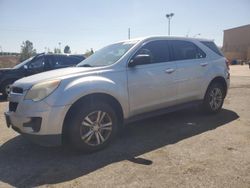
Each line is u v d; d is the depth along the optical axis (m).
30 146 4.82
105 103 4.53
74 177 3.62
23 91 4.24
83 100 4.35
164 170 3.71
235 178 3.43
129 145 4.73
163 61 5.46
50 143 4.08
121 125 4.91
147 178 3.51
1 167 4.00
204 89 6.23
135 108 4.96
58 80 4.18
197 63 6.04
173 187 3.27
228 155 4.14
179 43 5.87
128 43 5.39
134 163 3.98
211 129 5.47
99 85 4.38
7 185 3.47
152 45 5.39
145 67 5.11
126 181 3.46
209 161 3.94
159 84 5.26
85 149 4.33
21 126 4.18
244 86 12.41
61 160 4.18
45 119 4.01
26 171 3.85
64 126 4.23
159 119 6.34
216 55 6.61
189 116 6.54
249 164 3.82
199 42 6.34
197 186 3.27
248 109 7.24
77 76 4.37
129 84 4.82
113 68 4.74
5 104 9.30
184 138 4.98
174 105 5.68
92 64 5.19
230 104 7.97
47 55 11.12
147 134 5.29
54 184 3.46
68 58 11.49
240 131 5.30
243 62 50.66
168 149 4.47
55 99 4.04
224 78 6.64
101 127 4.49
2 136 5.46
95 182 3.47
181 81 5.67
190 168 3.74
